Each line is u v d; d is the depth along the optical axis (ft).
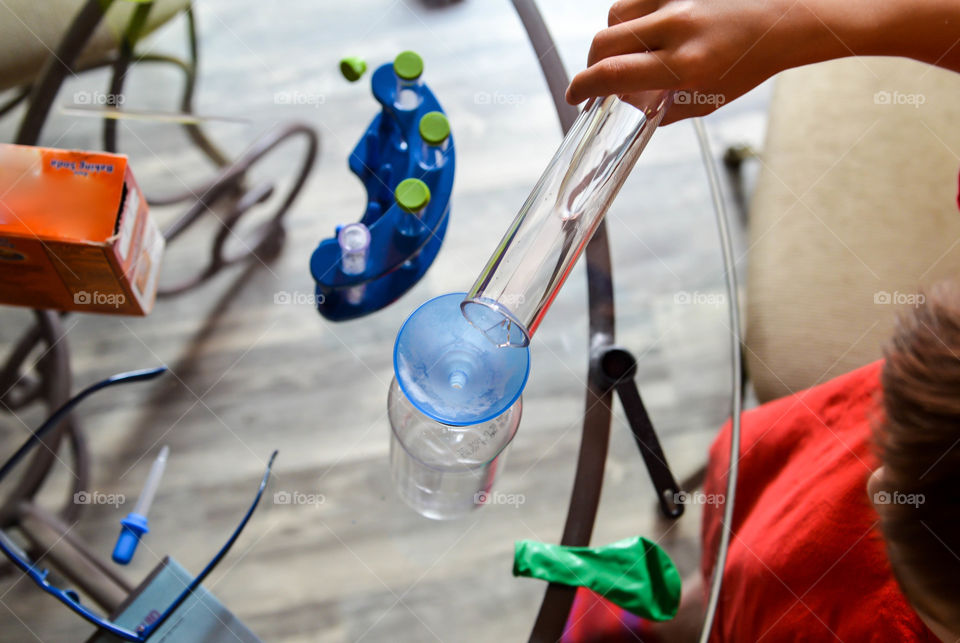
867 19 2.06
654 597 2.36
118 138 3.17
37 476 2.48
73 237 2.11
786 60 2.05
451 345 1.91
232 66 3.56
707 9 1.94
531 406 2.64
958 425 1.79
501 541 2.58
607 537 2.47
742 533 2.70
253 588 2.52
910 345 1.93
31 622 2.42
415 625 2.54
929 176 3.19
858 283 3.05
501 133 3.25
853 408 2.66
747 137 4.60
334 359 2.69
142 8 3.14
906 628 2.22
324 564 2.57
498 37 3.32
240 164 2.95
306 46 3.62
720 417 2.90
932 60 2.24
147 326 2.68
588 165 2.08
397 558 2.58
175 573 2.26
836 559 2.41
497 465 2.39
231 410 2.63
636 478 2.52
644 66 1.88
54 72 2.87
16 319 2.72
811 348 2.98
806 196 3.19
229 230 2.87
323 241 2.46
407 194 2.28
